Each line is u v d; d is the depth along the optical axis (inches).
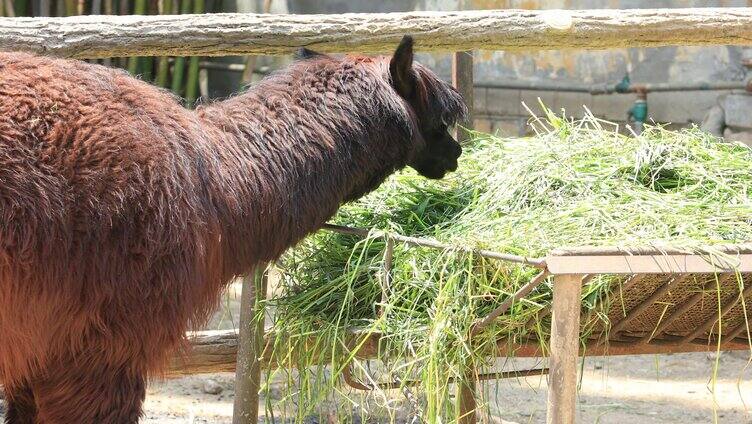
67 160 112.4
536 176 147.1
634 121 416.2
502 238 129.4
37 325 113.6
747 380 234.4
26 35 153.2
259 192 130.9
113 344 117.6
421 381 132.4
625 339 142.2
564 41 161.3
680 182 147.3
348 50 160.9
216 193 125.7
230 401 217.3
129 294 116.3
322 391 143.6
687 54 416.8
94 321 115.6
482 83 429.7
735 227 126.8
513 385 227.1
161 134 120.7
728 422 204.2
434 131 154.6
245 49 159.3
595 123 166.2
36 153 111.2
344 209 161.8
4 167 109.0
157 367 123.3
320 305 148.3
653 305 132.3
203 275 124.0
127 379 121.0
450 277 126.4
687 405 215.2
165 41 156.8
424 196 159.5
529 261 114.8
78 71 120.1
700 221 128.1
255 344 165.3
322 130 137.7
